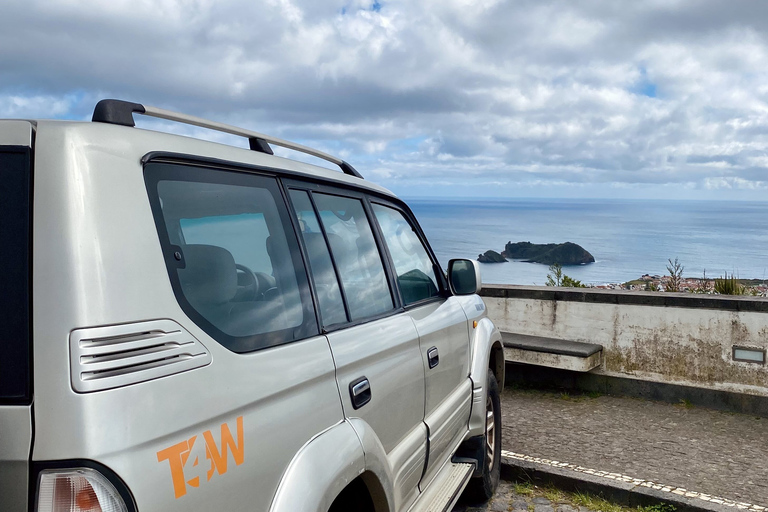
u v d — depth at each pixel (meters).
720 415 5.90
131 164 1.51
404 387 2.62
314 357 1.96
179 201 1.65
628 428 5.54
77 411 1.21
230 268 1.77
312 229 2.32
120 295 1.34
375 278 2.74
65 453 1.19
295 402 1.80
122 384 1.28
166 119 1.91
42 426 1.20
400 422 2.58
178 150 1.70
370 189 3.03
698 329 6.12
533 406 6.28
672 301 6.23
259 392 1.65
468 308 3.92
